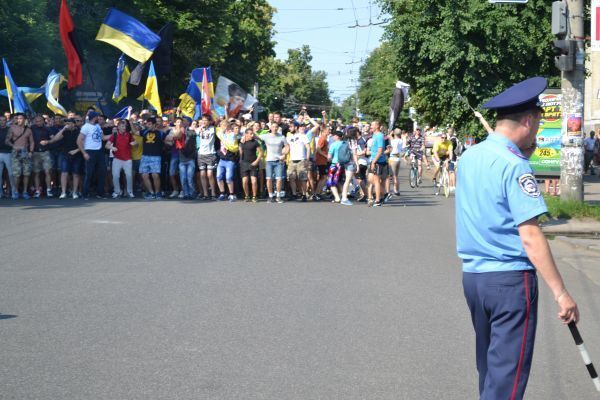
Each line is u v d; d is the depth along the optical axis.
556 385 5.44
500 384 3.77
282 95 94.12
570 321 3.72
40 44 26.70
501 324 3.80
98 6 31.19
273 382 5.30
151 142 18.61
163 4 36.25
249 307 7.43
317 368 5.62
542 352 6.26
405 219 15.02
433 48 24.92
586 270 9.98
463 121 26.19
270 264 9.74
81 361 5.70
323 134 18.86
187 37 37.44
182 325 6.73
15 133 18.05
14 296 7.77
